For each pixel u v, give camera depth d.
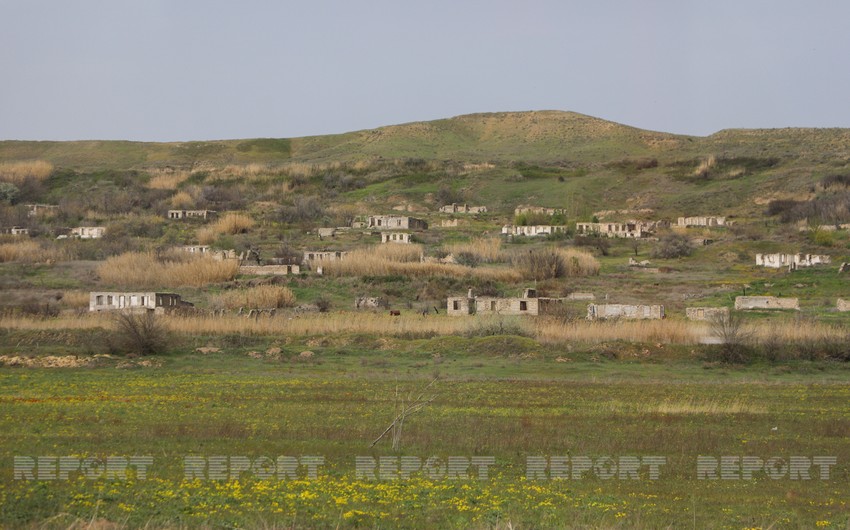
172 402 156.75
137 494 93.19
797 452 121.88
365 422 138.62
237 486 97.56
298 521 85.31
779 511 93.81
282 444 121.44
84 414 143.12
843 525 88.31
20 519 82.94
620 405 156.62
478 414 146.88
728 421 144.62
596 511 91.75
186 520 83.88
